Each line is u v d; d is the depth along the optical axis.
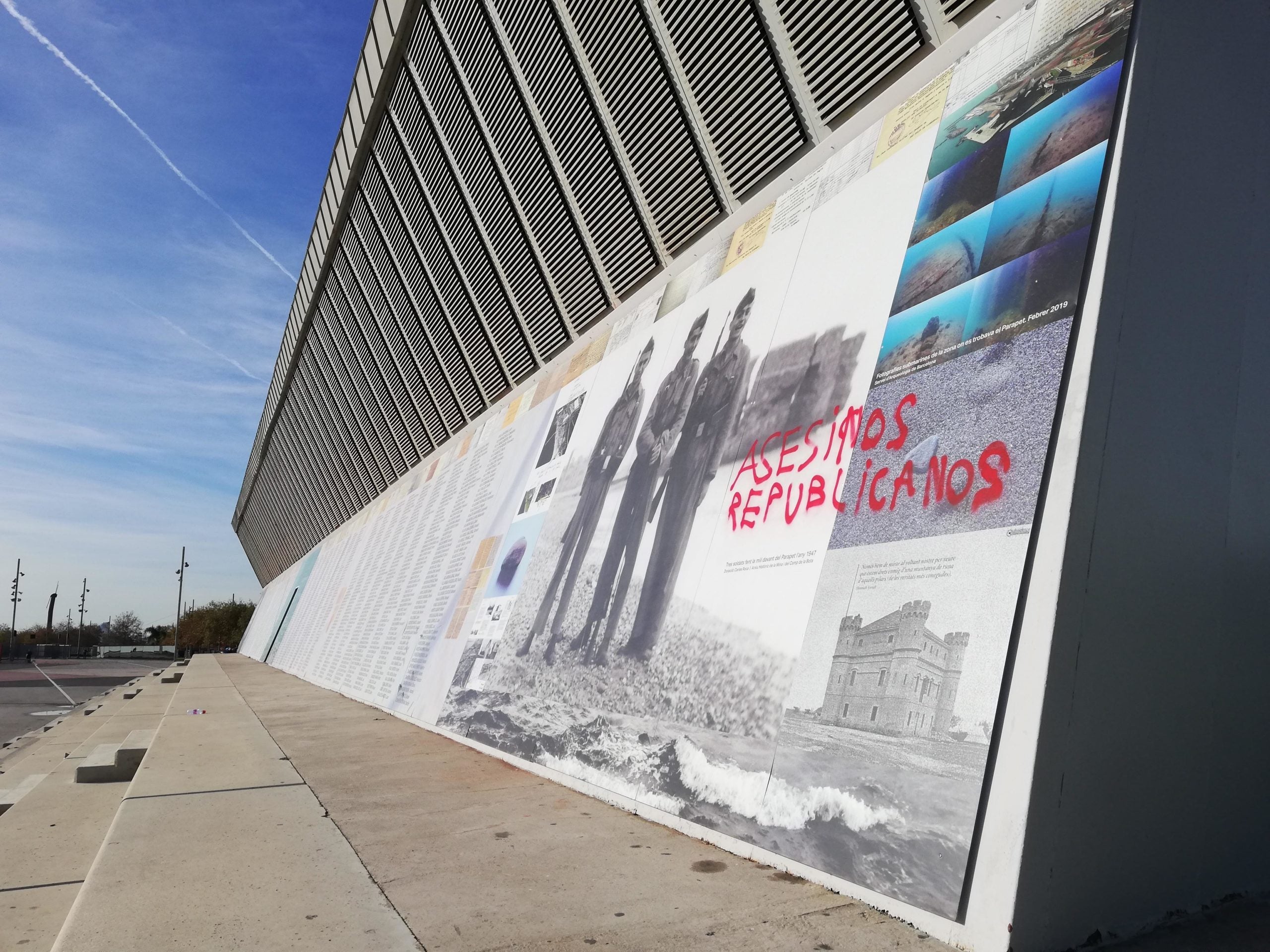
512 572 8.58
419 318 13.99
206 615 79.56
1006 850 2.63
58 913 3.88
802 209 6.06
